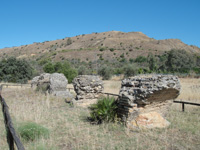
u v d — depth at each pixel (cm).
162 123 686
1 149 466
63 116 841
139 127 651
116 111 743
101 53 8662
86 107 1070
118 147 495
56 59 8194
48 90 1524
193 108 1011
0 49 13388
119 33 13475
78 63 7162
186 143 528
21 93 1612
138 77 779
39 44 13100
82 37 13600
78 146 498
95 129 655
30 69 3506
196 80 2475
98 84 1171
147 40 11731
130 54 8462
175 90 691
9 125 370
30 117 755
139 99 670
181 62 4638
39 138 545
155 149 481
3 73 3250
